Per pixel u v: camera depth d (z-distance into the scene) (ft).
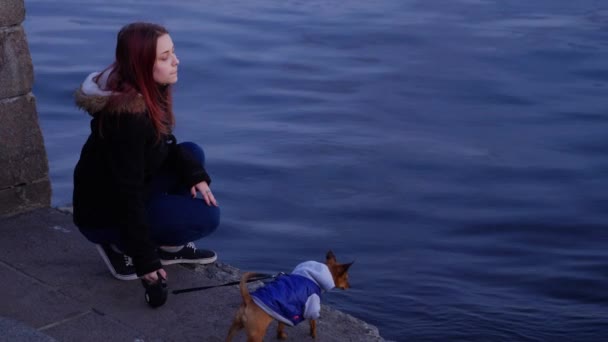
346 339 15.15
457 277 29.27
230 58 52.90
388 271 29.32
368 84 49.78
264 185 35.78
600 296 28.32
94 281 15.88
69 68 48.34
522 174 38.34
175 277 16.24
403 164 38.75
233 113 44.11
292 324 13.46
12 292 15.44
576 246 32.12
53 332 14.33
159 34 13.76
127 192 14.02
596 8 69.87
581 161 40.04
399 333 25.09
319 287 13.78
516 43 59.16
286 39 58.29
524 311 26.84
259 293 13.33
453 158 39.65
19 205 18.60
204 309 15.25
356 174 37.37
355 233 32.22
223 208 33.53
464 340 24.76
